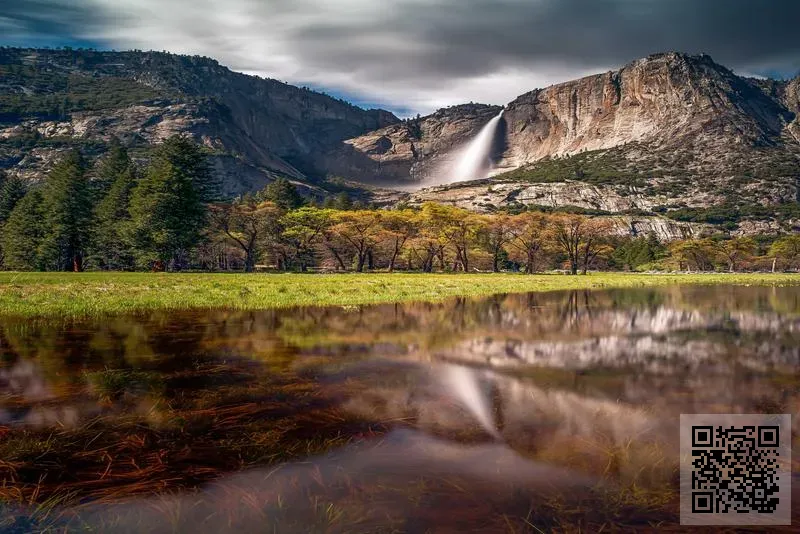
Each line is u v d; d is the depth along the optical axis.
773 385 9.40
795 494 5.04
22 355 11.48
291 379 9.55
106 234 71.12
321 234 79.94
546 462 5.72
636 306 26.59
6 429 6.58
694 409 7.87
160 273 58.25
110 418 7.09
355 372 10.27
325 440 6.34
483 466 5.60
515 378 9.95
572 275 78.69
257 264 99.81
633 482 5.24
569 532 4.25
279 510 4.57
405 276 62.84
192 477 5.25
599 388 9.16
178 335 14.66
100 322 17.17
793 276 78.31
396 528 4.27
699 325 18.84
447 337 15.26
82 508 4.59
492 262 108.38
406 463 5.65
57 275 47.91
